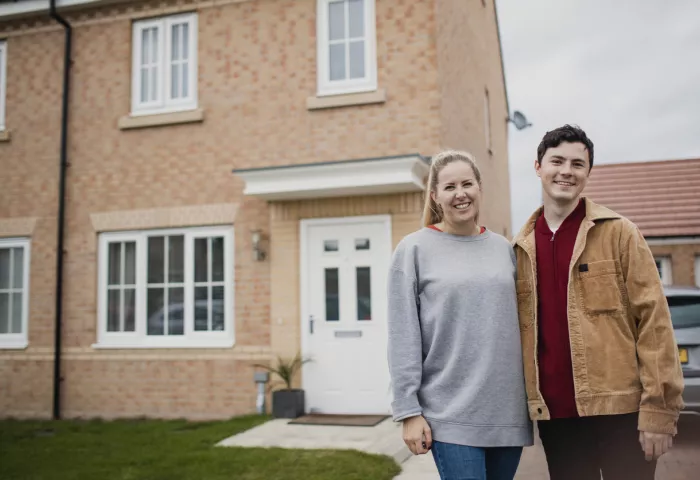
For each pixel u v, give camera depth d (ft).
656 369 8.13
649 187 48.32
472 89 36.47
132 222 30.76
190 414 29.17
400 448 20.75
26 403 31.60
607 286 8.73
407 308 9.16
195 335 29.63
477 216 9.61
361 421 25.30
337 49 28.89
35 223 32.32
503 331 8.91
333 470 18.03
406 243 9.53
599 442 8.84
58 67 32.73
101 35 32.12
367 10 28.48
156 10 31.24
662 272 42.45
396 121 27.53
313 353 27.66
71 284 31.48
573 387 8.79
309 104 28.45
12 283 32.91
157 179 30.63
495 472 9.02
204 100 30.27
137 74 31.63
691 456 19.15
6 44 33.71
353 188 25.96
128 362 30.25
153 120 30.66
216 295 29.66
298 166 26.05
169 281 30.42
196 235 29.99
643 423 8.13
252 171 26.66
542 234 9.50
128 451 21.84
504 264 9.29
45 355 31.60
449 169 9.47
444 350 9.02
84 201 31.60
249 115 29.55
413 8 27.76
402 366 8.95
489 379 8.75
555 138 9.32
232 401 28.68
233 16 30.19
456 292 8.98
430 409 8.94
